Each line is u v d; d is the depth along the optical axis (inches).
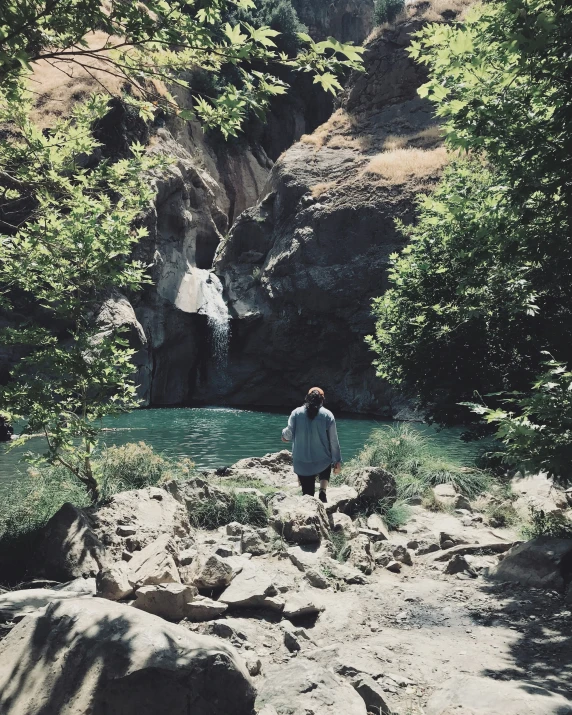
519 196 212.5
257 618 186.9
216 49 157.9
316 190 1316.4
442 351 434.6
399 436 450.3
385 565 241.8
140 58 169.9
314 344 1283.2
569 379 185.8
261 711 126.0
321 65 156.5
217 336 1341.0
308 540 252.2
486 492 363.6
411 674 153.0
